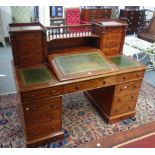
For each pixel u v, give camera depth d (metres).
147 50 3.90
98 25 2.34
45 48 2.10
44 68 2.10
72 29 2.41
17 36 1.90
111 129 2.42
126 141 1.23
